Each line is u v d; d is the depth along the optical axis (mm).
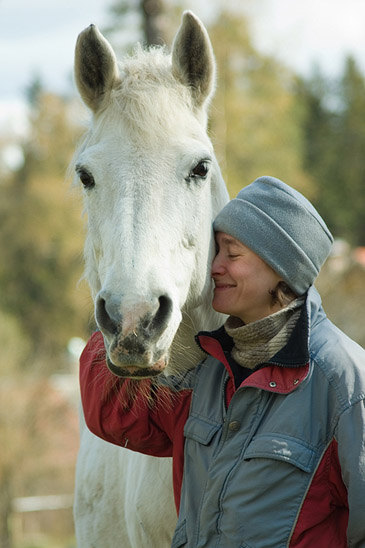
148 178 3400
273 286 3463
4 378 20047
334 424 3131
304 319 3244
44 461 19516
